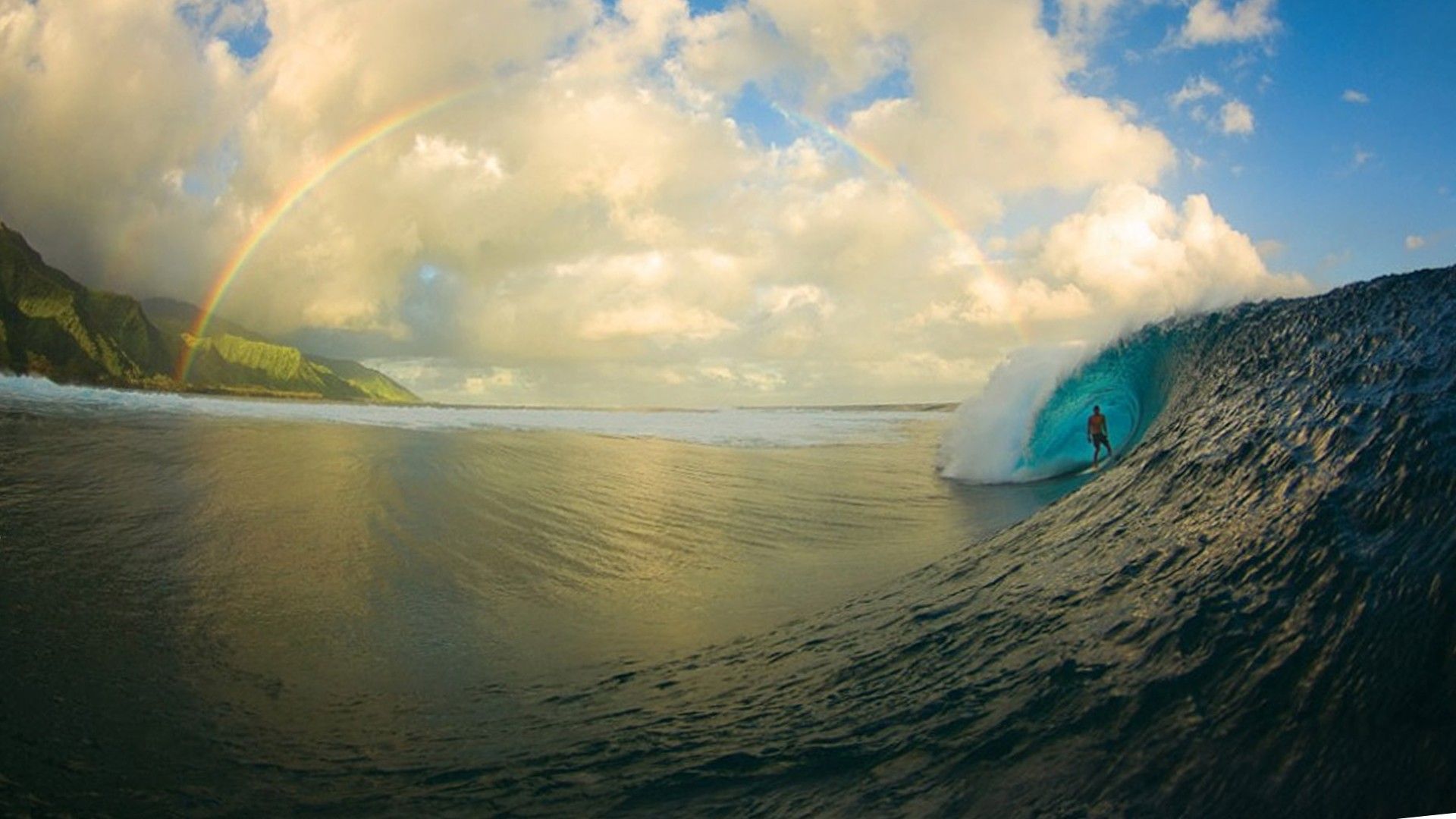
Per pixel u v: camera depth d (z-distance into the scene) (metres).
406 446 20.39
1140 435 14.73
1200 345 14.16
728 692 5.18
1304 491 4.71
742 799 3.67
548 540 10.77
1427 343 5.81
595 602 8.08
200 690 5.45
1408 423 4.65
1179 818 2.85
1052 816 3.02
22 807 3.79
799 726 4.32
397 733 4.93
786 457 22.47
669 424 39.34
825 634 6.16
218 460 15.15
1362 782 2.76
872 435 32.09
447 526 11.20
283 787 4.18
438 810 3.89
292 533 10.10
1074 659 4.08
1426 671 3.02
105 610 6.80
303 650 6.40
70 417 20.22
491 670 6.14
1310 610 3.65
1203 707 3.35
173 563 8.38
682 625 7.30
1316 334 7.60
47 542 8.59
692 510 13.51
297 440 19.81
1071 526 6.98
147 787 4.10
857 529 12.18
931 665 4.73
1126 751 3.26
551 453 20.88
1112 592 4.79
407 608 7.63
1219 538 4.81
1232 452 5.97
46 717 4.77
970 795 3.28
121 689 5.30
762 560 10.00
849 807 3.41
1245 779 2.93
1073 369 17.83
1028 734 3.59
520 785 4.10
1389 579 3.55
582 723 4.93
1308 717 3.09
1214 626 3.84
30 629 6.14
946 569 7.40
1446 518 3.73
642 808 3.74
